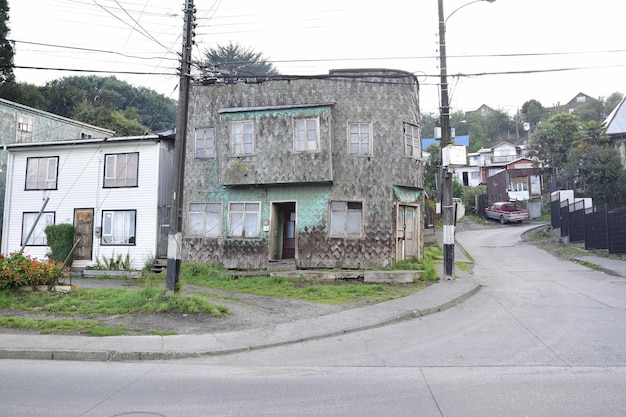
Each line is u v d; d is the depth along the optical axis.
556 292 13.78
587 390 5.91
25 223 22.70
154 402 5.74
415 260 18.97
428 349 8.36
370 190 18.30
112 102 46.69
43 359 8.15
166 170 21.81
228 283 16.56
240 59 35.81
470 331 9.60
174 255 11.96
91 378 6.87
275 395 5.98
